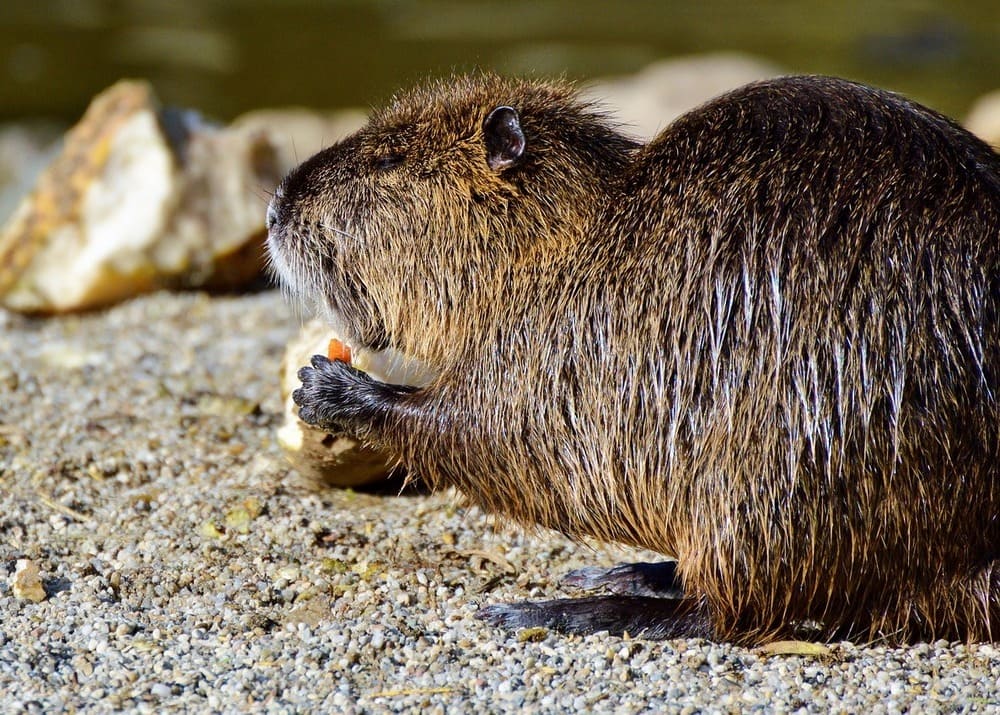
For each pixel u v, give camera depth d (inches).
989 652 290.0
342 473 376.2
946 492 281.3
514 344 312.2
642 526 304.3
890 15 1375.5
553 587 338.6
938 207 288.2
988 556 286.5
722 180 299.9
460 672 287.0
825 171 294.7
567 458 306.7
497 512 323.6
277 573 335.0
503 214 319.3
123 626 303.7
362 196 332.5
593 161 321.7
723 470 289.1
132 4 1413.6
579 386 304.0
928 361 280.4
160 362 485.1
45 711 264.1
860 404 281.1
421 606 322.7
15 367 478.3
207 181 562.9
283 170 581.9
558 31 1323.8
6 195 827.4
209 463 397.4
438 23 1354.6
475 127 329.7
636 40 1283.2
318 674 284.4
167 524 358.3
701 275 294.2
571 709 270.7
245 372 474.0
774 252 289.7
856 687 279.7
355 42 1284.4
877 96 309.3
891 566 286.7
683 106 887.1
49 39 1273.4
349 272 335.9
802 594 290.2
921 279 283.3
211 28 1331.2
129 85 581.3
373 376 374.0
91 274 544.7
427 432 320.2
